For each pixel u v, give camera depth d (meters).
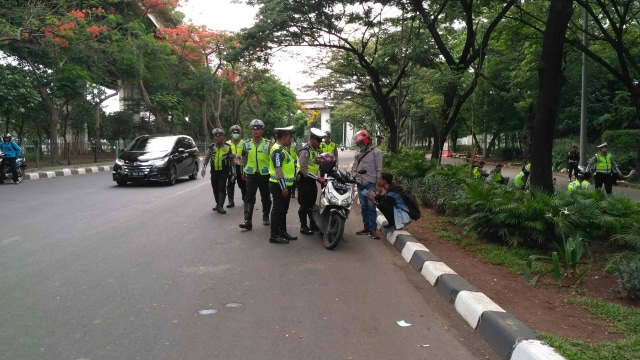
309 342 4.06
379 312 4.82
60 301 4.93
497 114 31.75
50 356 3.73
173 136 17.52
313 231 8.68
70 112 26.53
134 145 16.78
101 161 26.52
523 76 21.48
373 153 8.36
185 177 19.00
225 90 40.69
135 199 12.54
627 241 6.35
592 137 26.97
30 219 9.40
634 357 3.47
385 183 8.23
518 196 7.64
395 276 6.11
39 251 6.92
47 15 19.22
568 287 5.30
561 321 4.29
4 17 18.94
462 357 3.85
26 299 4.97
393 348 3.99
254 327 4.36
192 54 32.53
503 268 6.09
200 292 5.28
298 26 16.14
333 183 7.65
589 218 6.74
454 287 5.17
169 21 35.69
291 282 5.72
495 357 3.86
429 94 20.91
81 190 14.41
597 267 6.07
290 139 7.91
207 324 4.40
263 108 46.97
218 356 3.77
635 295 4.77
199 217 10.04
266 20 15.45
